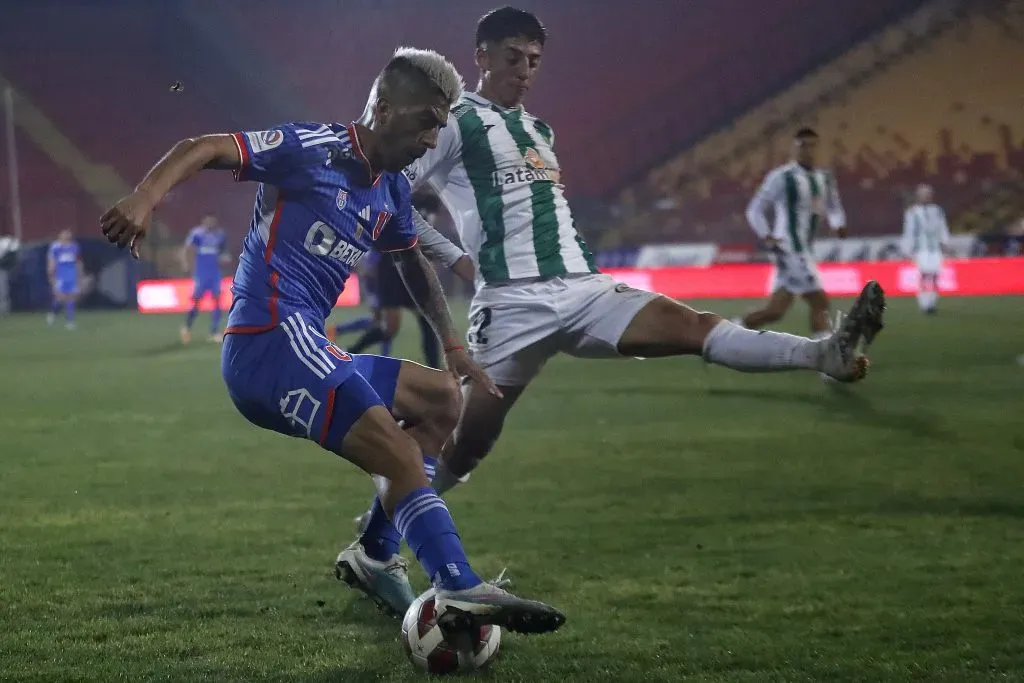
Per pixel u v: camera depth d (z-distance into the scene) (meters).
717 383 39.75
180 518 20.12
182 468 25.20
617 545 17.84
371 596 14.23
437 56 12.16
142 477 24.12
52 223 118.06
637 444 27.53
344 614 14.46
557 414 33.09
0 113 123.38
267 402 12.04
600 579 15.93
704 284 92.88
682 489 22.12
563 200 16.64
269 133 11.72
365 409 11.94
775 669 12.23
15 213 110.38
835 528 18.75
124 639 13.39
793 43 120.88
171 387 41.28
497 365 16.28
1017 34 111.94
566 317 15.90
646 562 16.81
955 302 79.38
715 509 20.33
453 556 11.58
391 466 11.92
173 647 13.09
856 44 118.00
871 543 17.69
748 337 14.37
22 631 13.66
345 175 12.12
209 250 63.53
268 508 20.97
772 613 14.25
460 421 16.55
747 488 22.08
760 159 115.12
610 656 12.73
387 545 14.05
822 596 14.94
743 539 18.14
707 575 16.06
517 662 12.59
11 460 26.30
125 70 125.50
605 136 123.88
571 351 16.30
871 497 21.03
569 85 126.00
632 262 101.19
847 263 91.38
